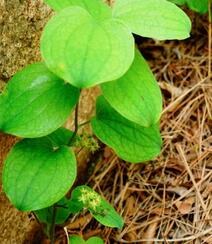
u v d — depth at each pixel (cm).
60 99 61
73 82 53
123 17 60
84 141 69
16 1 66
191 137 91
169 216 82
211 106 94
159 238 81
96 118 70
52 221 70
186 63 101
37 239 82
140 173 88
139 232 82
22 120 60
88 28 56
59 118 61
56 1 60
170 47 104
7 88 62
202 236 79
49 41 55
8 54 66
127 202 85
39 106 61
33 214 74
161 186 86
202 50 103
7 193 60
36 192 60
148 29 59
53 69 54
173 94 96
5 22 65
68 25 56
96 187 87
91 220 84
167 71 101
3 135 68
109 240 82
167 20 60
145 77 62
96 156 91
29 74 62
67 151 63
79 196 68
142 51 104
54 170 61
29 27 69
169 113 94
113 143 68
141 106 60
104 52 55
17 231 77
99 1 62
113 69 54
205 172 86
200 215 81
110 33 56
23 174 61
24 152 63
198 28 105
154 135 70
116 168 89
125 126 70
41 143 64
